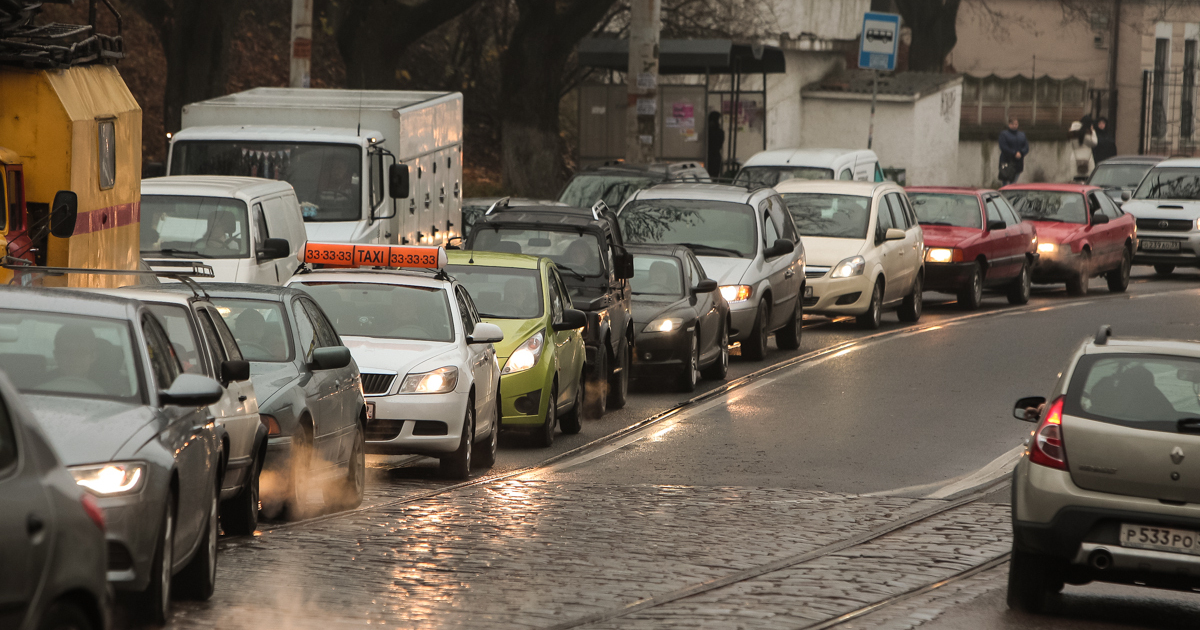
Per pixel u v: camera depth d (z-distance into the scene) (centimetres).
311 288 4822
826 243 8519
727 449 5069
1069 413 2925
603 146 13512
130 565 2281
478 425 4647
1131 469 2852
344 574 3127
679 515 3938
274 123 7538
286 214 6662
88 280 4806
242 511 3397
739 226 7519
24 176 4634
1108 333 3061
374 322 4700
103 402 2439
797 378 6819
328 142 7194
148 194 6244
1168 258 12200
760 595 3064
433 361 4466
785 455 4947
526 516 3878
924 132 17250
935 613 2947
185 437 2561
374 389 4409
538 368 5059
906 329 8688
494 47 16088
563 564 3306
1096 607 3086
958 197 10025
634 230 7569
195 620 2656
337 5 14212
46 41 4828
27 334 2534
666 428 5541
